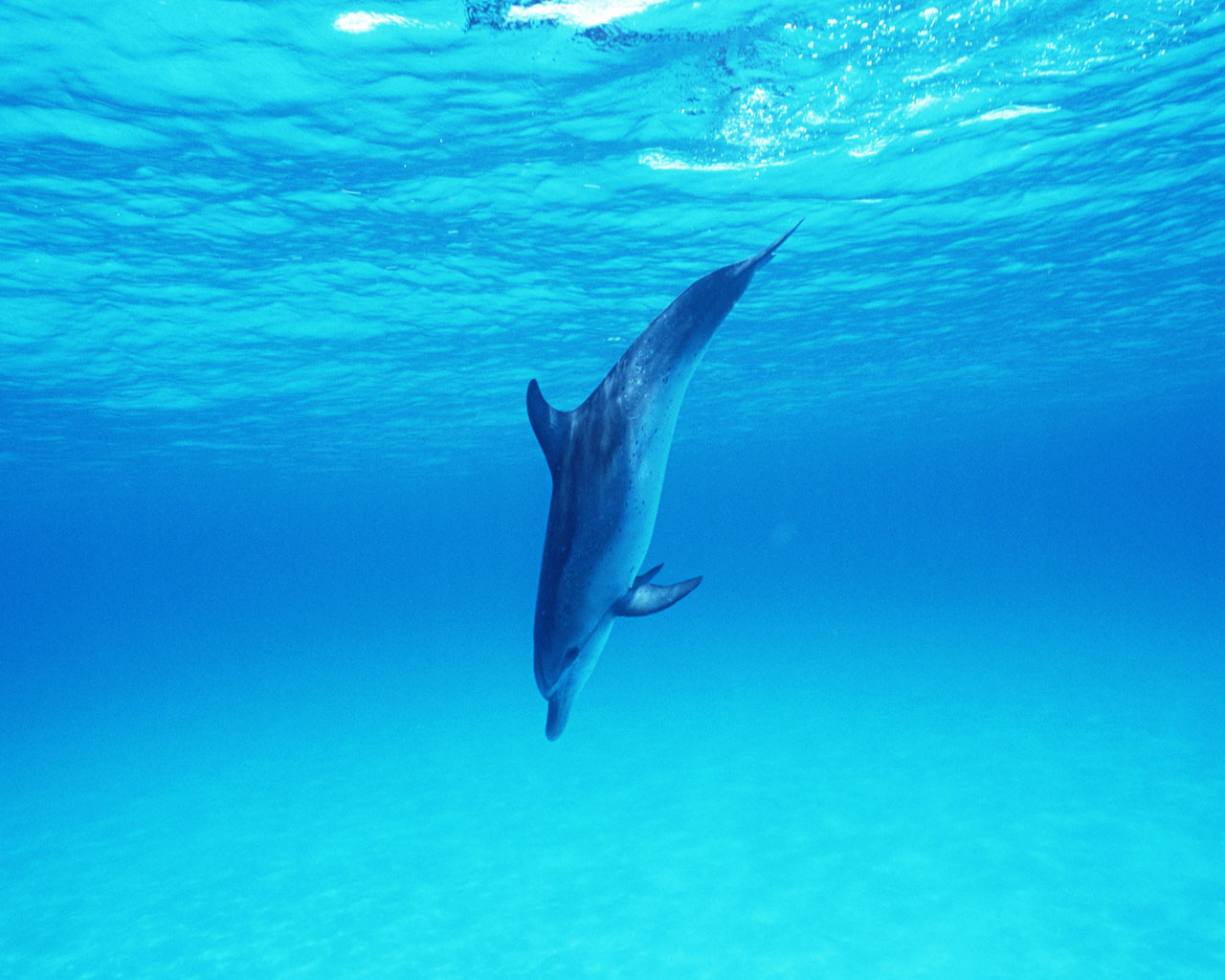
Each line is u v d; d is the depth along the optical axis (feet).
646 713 75.51
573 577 9.43
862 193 44.50
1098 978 27.04
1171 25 29.50
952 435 216.13
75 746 87.76
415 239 44.45
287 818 54.49
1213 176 46.44
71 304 49.57
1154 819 39.29
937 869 36.40
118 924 39.65
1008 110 35.60
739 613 164.25
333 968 33.14
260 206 38.22
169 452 112.47
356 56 27.07
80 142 30.76
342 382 79.51
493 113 31.65
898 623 124.06
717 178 40.22
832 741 59.62
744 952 31.07
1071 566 218.18
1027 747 53.06
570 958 32.09
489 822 49.29
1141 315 84.79
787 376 100.32
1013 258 60.44
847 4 26.37
